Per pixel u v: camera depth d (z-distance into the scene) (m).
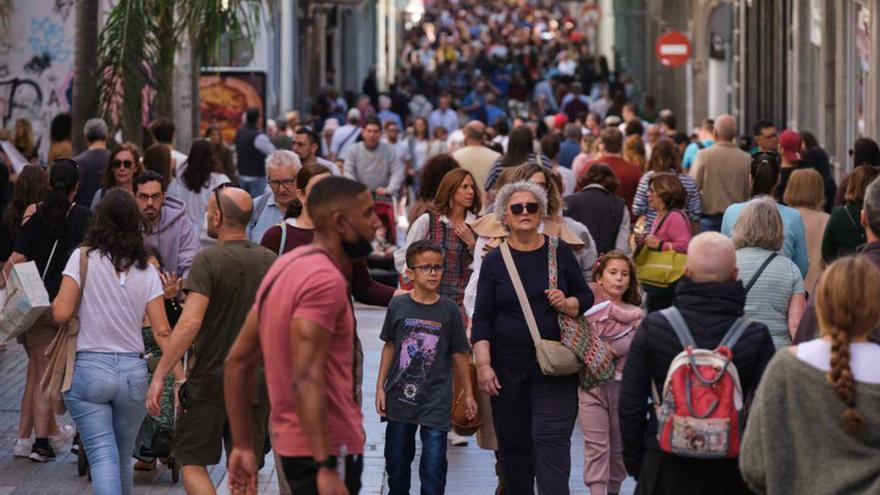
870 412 14.52
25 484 25.62
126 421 22.16
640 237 31.39
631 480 26.58
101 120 34.62
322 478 14.92
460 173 26.42
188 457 20.78
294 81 101.56
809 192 29.64
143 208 26.92
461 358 23.22
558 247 22.59
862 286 14.57
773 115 86.19
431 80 149.75
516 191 22.33
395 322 23.11
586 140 52.72
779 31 83.81
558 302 22.16
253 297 20.59
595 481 23.33
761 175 30.30
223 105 62.69
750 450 15.00
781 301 22.89
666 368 16.92
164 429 24.94
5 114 54.50
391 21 189.88
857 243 26.94
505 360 22.42
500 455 23.11
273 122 64.88
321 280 15.05
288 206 23.16
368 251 15.64
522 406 22.55
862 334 14.77
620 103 97.56
